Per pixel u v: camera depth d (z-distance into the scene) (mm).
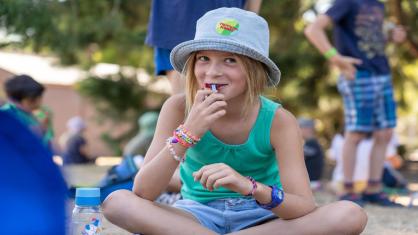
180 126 2471
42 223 1117
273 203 2369
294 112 11867
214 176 2283
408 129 22250
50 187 1143
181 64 2707
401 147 12703
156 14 3631
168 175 2473
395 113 5148
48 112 5297
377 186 5238
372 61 5043
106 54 10742
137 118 11375
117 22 9141
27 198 1115
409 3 7969
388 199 5211
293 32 10383
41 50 8781
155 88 11258
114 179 4109
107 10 9602
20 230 1098
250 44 2531
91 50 10422
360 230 2461
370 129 5102
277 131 2590
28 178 1124
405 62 10531
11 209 1103
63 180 1170
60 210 1155
